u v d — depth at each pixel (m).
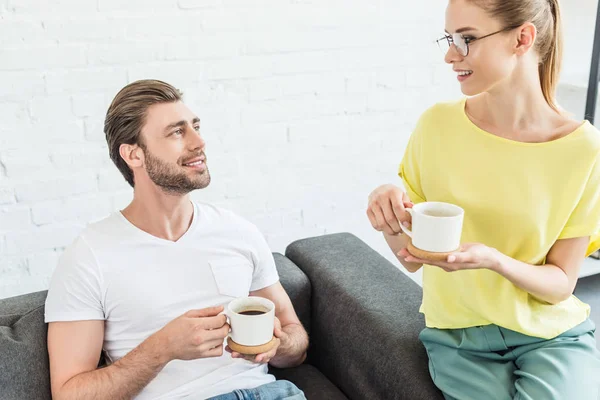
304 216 2.85
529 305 1.60
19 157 2.35
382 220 1.49
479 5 1.40
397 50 2.81
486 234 1.60
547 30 1.49
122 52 2.38
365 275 1.95
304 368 1.86
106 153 2.46
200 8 2.45
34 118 2.34
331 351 1.90
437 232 1.31
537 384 1.49
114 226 1.62
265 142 2.69
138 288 1.58
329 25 2.66
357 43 2.73
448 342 1.64
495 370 1.58
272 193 2.76
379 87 2.82
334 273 1.95
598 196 1.54
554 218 1.55
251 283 1.77
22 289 2.48
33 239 2.45
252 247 1.74
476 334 1.62
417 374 1.65
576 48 3.00
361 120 2.84
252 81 2.60
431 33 2.85
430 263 1.34
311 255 2.05
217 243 1.69
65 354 1.52
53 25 2.28
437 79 2.93
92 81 2.38
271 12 2.55
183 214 1.66
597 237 1.60
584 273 3.05
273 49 2.59
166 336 1.44
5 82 2.27
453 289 1.65
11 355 1.48
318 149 2.79
